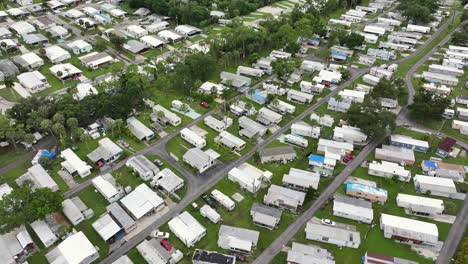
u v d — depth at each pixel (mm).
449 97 140625
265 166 111562
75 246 83812
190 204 98625
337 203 95750
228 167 111625
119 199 101062
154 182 103625
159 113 129125
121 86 142875
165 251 83938
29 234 89000
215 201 99000
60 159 115062
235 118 134875
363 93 144250
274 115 131750
